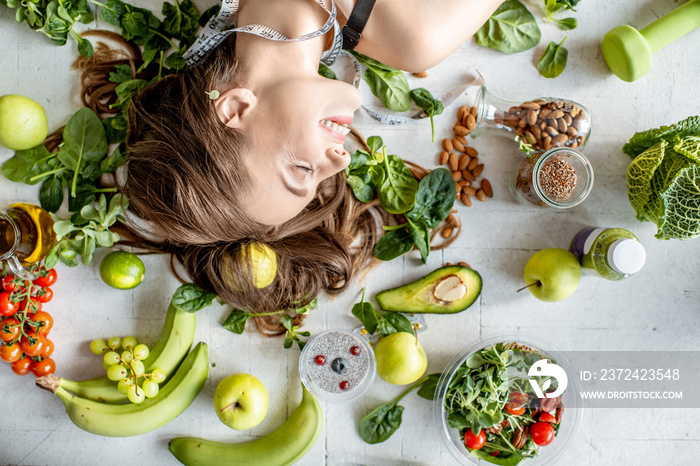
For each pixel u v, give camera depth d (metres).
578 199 1.22
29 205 1.29
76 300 1.37
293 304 1.31
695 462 1.38
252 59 0.99
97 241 1.26
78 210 1.30
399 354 1.25
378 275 1.37
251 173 0.96
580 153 1.21
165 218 1.02
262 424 1.38
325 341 1.32
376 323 1.31
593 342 1.38
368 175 1.31
